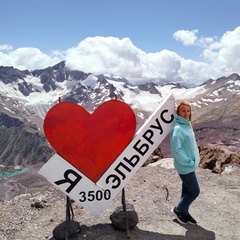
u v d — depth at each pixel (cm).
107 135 411
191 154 434
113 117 412
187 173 436
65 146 402
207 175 740
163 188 632
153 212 509
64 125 400
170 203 553
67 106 399
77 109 402
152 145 428
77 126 403
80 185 409
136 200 564
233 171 823
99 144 410
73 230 417
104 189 415
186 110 428
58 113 397
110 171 416
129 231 433
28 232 449
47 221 482
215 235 438
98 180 413
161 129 432
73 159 405
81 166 407
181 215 465
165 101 434
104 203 416
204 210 528
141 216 491
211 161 943
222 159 1003
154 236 426
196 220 485
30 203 557
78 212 510
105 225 447
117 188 419
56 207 536
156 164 846
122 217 430
